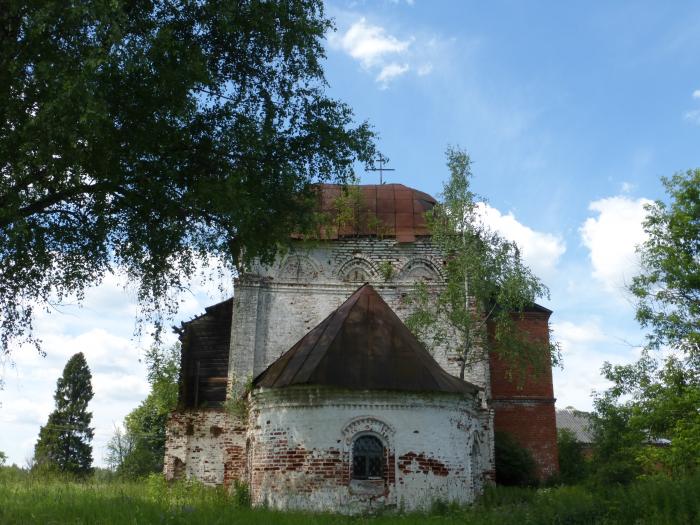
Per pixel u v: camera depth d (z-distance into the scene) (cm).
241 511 1580
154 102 1373
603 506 1458
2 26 1312
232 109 1606
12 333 1582
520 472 2811
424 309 2575
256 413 2070
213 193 1434
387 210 2852
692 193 2492
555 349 2558
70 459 5659
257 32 1576
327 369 1944
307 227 1716
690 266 2405
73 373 5947
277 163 1648
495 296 2508
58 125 1217
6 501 1591
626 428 2919
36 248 1512
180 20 1503
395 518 1636
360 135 1730
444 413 1962
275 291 2669
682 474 1723
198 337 2725
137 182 1483
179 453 2552
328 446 1891
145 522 1295
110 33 1255
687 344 2356
